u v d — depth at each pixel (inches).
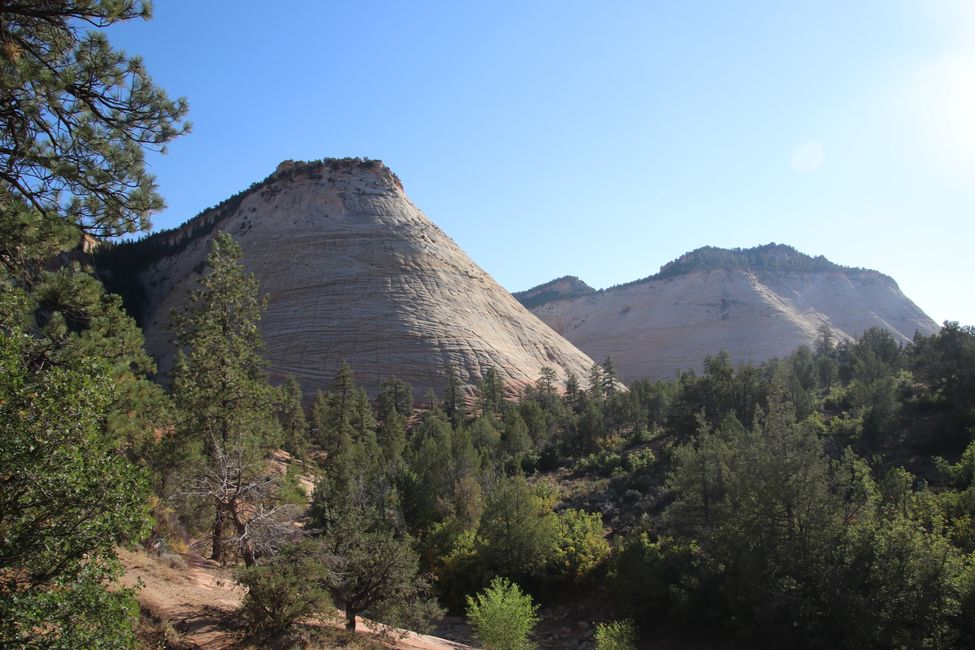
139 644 443.5
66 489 260.8
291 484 735.7
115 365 543.8
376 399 3983.8
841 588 1026.1
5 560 246.8
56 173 404.8
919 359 2556.6
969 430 1761.8
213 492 686.5
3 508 251.6
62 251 421.7
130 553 673.0
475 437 2655.0
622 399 3085.6
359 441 2383.1
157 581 622.5
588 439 2738.7
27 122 406.3
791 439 1172.5
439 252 6018.7
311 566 599.5
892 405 1915.6
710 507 1264.8
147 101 438.0
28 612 245.6
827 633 1020.5
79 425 280.7
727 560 1176.8
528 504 1440.7
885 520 1061.1
